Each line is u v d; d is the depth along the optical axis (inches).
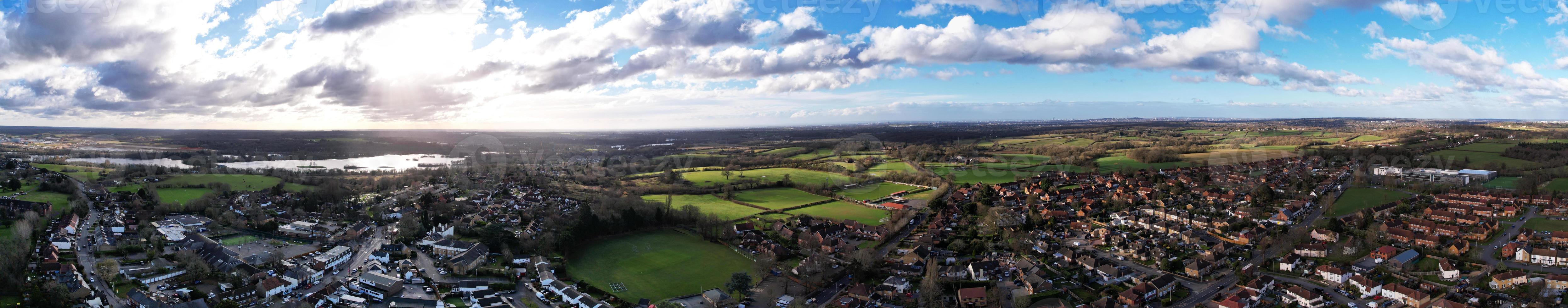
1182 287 6279.5
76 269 6156.5
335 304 5792.3
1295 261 6712.6
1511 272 5930.1
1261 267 6727.4
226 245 7780.5
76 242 7317.9
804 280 6412.4
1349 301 5748.0
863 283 6417.3
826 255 7367.1
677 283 6569.9
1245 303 5590.6
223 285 5989.2
